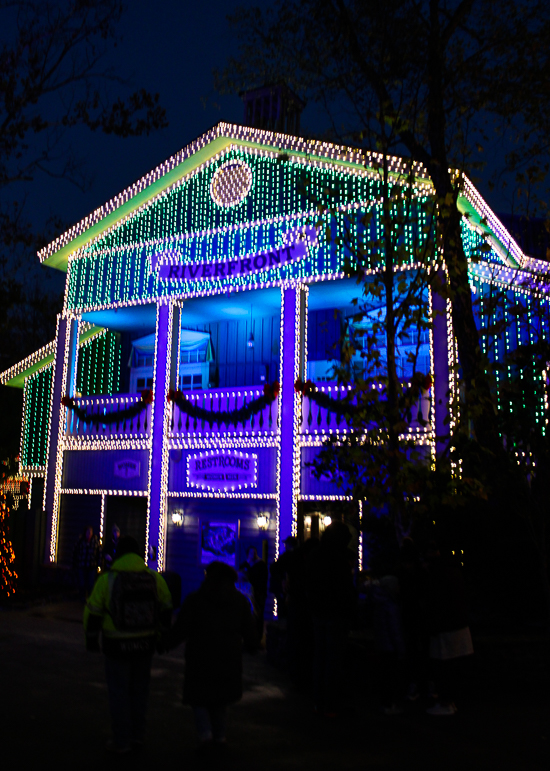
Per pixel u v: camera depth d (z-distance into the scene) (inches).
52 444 740.0
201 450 656.4
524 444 389.4
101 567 638.5
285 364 618.5
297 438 603.8
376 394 347.6
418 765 225.3
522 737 256.2
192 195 702.5
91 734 245.3
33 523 708.0
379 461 344.8
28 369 869.8
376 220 582.2
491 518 417.7
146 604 231.3
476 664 331.6
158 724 263.6
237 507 637.3
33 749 227.3
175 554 658.8
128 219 734.5
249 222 657.6
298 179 641.0
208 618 231.8
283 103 717.3
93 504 715.4
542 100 438.6
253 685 337.4
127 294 714.8
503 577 413.4
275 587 481.4
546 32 437.1
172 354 682.8
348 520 470.3
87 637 226.7
